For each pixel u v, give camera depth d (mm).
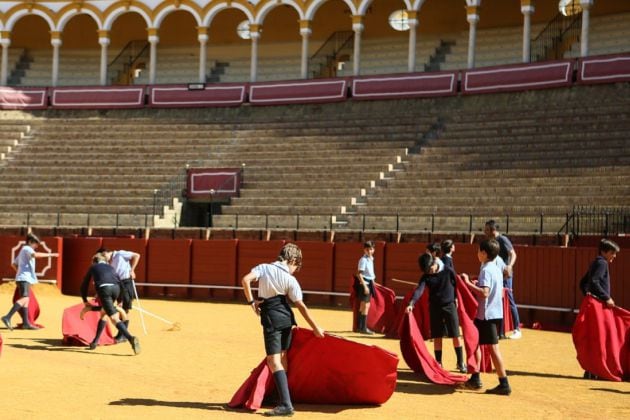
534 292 19141
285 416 8656
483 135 29422
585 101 29859
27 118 38562
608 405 9680
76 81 42844
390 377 9250
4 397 9344
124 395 9648
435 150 29234
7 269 26969
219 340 14945
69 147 34906
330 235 24406
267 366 9172
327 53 40438
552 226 22656
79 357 12539
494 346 10195
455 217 24453
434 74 33219
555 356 13602
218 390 10078
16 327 16266
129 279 14641
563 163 25797
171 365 11945
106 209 30344
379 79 34250
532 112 29953
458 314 10977
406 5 37594
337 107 35062
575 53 34438
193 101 37250
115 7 39656
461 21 38438
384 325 16375
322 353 9289
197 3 38781
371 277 16406
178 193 30938
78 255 26562
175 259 25922
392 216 25656
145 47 43188
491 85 31984
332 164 30328
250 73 41344
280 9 40438
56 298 24734
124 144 34750
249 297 8836
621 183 23766
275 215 27828
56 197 31219
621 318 11633
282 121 34875
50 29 40688
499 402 9680
